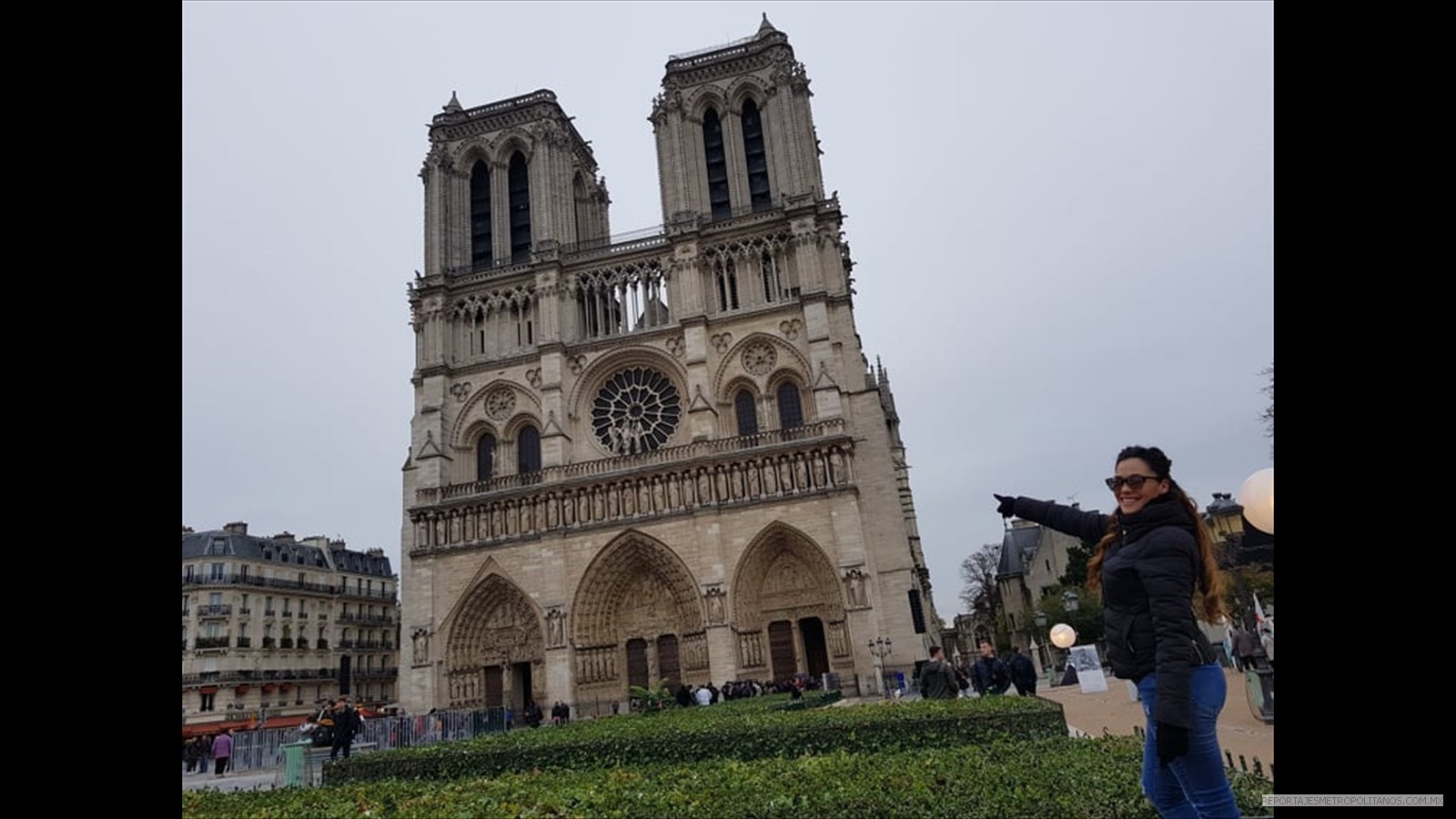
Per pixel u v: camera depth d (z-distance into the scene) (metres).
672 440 75.62
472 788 16.20
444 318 81.50
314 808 15.13
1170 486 7.48
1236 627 31.30
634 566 71.50
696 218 77.94
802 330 73.50
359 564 118.38
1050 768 12.57
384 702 115.25
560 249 81.25
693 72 82.81
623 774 16.19
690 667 68.00
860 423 70.62
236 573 97.25
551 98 86.56
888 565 66.94
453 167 86.75
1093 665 45.03
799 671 66.31
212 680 92.38
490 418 79.38
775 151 79.12
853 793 11.86
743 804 12.01
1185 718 6.50
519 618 72.88
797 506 67.69
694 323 74.75
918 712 24.09
